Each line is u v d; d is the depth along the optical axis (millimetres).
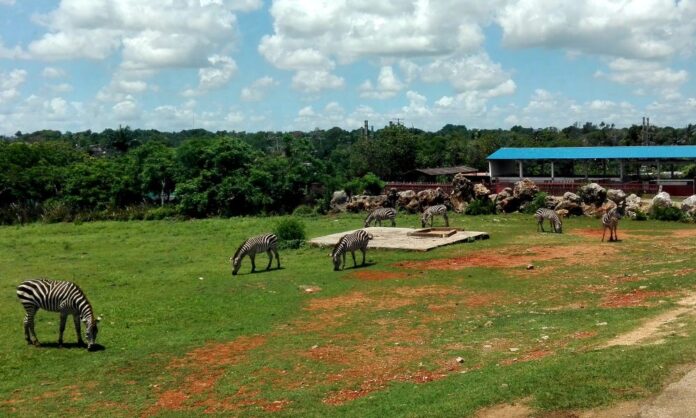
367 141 83500
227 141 59125
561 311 17250
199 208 56531
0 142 70938
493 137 91000
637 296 18266
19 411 12008
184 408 11914
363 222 45062
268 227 44344
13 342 16547
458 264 25984
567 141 93188
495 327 16078
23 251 34875
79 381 13578
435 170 74375
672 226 37125
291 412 11312
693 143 92938
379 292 21312
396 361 13969
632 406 9484
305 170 59531
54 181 63344
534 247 29672
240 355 15039
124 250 34594
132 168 63062
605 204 42719
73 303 15727
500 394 10484
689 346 11805
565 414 9531
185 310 19625
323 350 15070
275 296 21266
